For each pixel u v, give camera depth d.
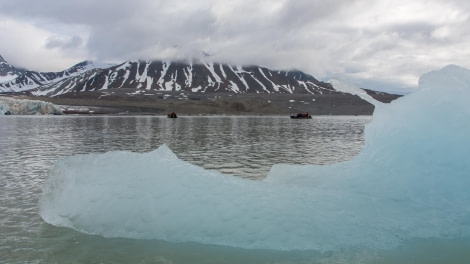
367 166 6.82
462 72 6.91
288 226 4.98
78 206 5.81
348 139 24.45
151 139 23.09
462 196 5.65
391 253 4.60
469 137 5.96
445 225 5.21
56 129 33.56
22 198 7.52
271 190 5.83
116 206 5.55
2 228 5.61
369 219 5.25
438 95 6.73
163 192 5.60
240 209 5.25
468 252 4.62
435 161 6.12
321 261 4.41
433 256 4.54
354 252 4.62
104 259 4.55
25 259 4.54
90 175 6.22
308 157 14.83
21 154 15.16
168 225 5.19
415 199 5.80
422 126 6.56
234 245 4.83
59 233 5.39
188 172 5.99
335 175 6.91
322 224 5.04
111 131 31.08
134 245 4.93
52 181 6.56
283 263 4.38
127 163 6.33
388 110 7.21
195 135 26.89
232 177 6.24
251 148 18.16
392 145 6.75
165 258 4.57
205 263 4.43
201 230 5.07
